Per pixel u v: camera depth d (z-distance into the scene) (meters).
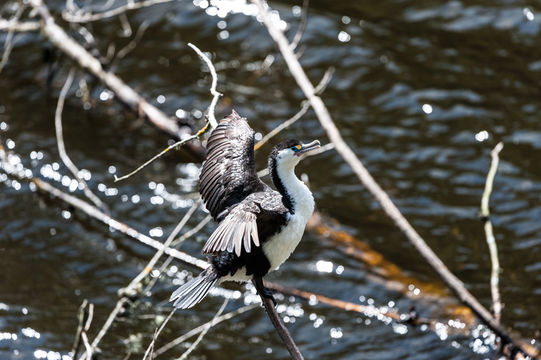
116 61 17.03
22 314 11.93
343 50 17.19
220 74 16.81
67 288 12.50
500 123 15.54
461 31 17.67
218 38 17.62
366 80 16.56
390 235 13.51
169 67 17.00
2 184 14.38
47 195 14.15
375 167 14.79
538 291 12.45
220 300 12.48
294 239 8.04
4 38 17.72
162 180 14.65
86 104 16.30
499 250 13.17
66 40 15.74
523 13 17.92
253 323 12.06
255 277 8.21
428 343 11.72
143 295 12.16
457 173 14.62
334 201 14.12
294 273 12.88
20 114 15.98
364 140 15.32
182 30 17.84
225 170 8.08
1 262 12.86
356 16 18.09
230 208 7.79
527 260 12.98
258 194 7.95
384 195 12.21
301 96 16.36
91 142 15.41
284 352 11.56
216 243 6.91
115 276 12.78
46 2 18.22
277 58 17.16
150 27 17.94
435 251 13.17
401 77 16.58
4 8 18.05
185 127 14.73
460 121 15.62
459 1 18.30
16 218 13.73
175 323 11.98
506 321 11.95
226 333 11.89
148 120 14.81
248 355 11.50
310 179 14.58
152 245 12.77
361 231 13.55
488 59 16.97
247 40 17.53
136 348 11.48
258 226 7.81
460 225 13.64
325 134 15.48
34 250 13.16
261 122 15.73
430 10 18.23
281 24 17.69
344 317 12.16
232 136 8.31
